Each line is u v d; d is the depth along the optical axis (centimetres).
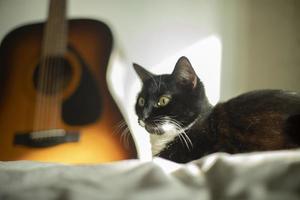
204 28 97
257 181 32
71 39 92
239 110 65
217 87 93
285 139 59
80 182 39
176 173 40
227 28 96
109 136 83
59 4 94
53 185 39
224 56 94
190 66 72
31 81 91
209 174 37
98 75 88
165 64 97
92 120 85
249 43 94
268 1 95
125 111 89
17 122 88
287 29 93
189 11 98
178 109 71
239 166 35
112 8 102
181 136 69
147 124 73
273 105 62
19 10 107
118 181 38
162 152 70
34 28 95
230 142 63
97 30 91
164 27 99
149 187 36
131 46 99
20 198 37
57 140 84
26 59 93
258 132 61
